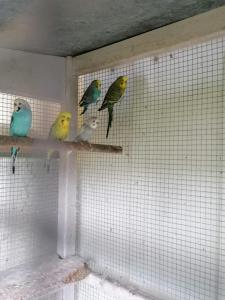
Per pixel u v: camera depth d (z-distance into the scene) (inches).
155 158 63.7
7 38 59.8
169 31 55.6
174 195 60.3
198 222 56.5
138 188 66.7
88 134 64.9
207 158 55.3
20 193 71.5
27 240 72.9
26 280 64.4
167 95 61.9
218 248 53.5
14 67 66.9
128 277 68.2
